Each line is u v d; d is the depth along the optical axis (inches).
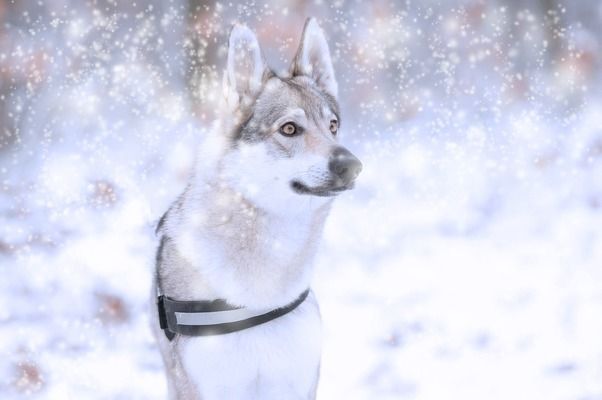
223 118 214.4
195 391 201.6
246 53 216.8
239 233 195.6
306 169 204.8
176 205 215.6
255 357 196.2
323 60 241.6
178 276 203.8
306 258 204.1
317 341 206.5
